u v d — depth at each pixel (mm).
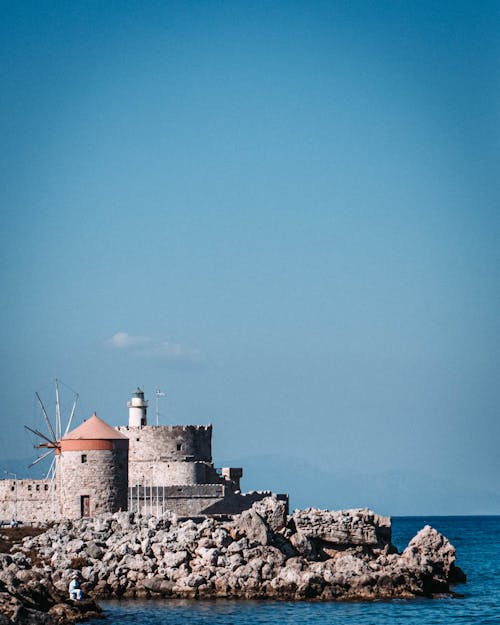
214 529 157375
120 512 166875
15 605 123312
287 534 159125
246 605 143875
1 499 198250
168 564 151000
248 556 152250
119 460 184875
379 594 149875
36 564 152375
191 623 132625
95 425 185500
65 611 133625
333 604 145750
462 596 154500
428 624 135875
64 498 183375
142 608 141500
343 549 160875
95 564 152125
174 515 169125
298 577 149000
